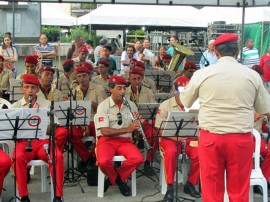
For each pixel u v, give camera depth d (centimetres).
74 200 521
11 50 985
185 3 954
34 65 727
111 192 550
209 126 383
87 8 2867
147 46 1230
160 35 1678
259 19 1394
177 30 1855
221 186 394
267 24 1485
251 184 475
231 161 385
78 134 598
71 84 711
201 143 391
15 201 478
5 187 561
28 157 496
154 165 654
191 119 487
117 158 529
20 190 486
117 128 543
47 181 574
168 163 510
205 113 387
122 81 542
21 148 498
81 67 650
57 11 1808
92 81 746
